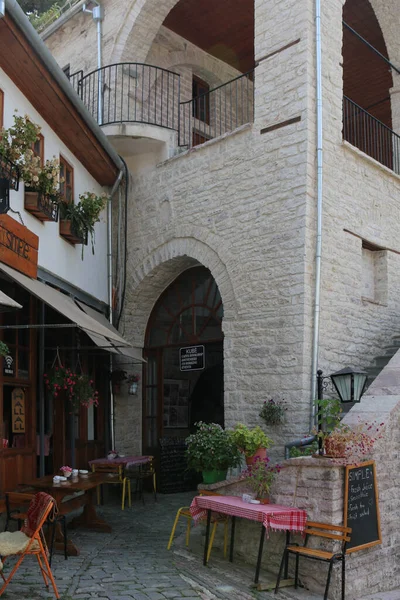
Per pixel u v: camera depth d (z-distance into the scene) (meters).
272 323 8.80
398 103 11.92
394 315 10.26
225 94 14.12
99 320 9.95
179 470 11.30
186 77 13.44
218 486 6.97
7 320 8.03
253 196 9.31
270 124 9.23
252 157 9.41
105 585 5.59
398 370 8.18
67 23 12.73
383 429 6.55
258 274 9.08
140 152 11.30
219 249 9.67
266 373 8.76
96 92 11.86
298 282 8.59
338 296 9.07
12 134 7.23
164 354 11.66
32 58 7.72
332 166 9.17
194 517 6.70
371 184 10.01
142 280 11.08
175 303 11.45
